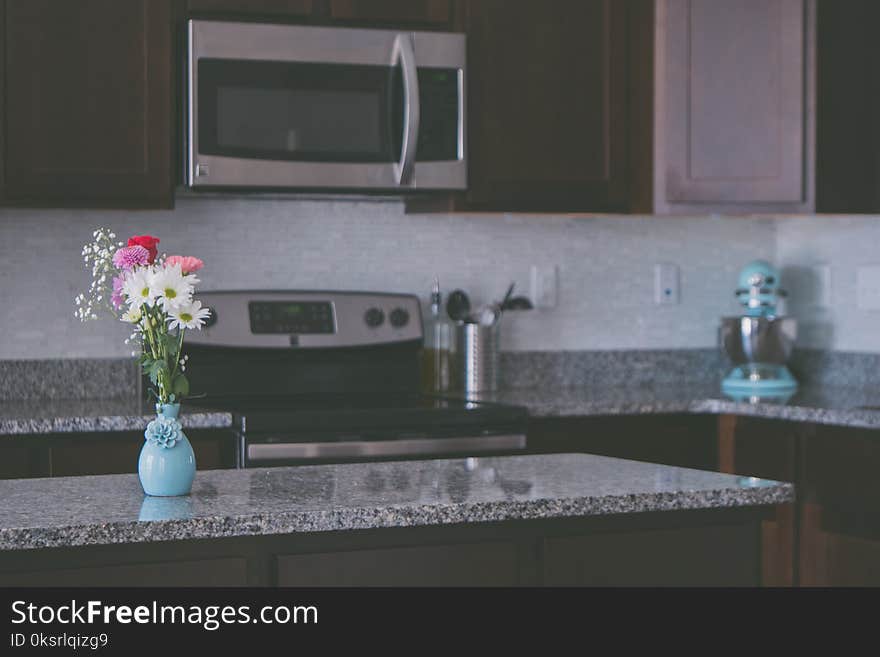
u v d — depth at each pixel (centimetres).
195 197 363
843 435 327
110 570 177
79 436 302
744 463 354
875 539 318
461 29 356
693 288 427
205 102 329
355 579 190
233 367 351
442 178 350
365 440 317
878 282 395
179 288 202
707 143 374
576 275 411
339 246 382
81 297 208
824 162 371
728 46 373
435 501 194
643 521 207
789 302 432
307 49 337
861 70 376
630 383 417
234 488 208
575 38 367
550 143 365
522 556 199
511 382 402
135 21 329
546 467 236
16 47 321
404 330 370
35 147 323
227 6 336
